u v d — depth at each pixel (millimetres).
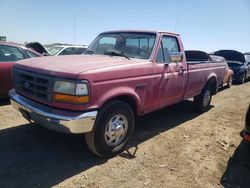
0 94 6625
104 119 3791
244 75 14156
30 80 3932
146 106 4613
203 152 4562
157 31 4996
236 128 5906
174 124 5973
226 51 15117
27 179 3438
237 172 3965
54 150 4285
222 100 9086
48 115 3518
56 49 12703
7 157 3973
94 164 3914
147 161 4105
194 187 3514
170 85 5148
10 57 6770
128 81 4066
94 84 3529
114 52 4844
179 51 5492
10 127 5141
